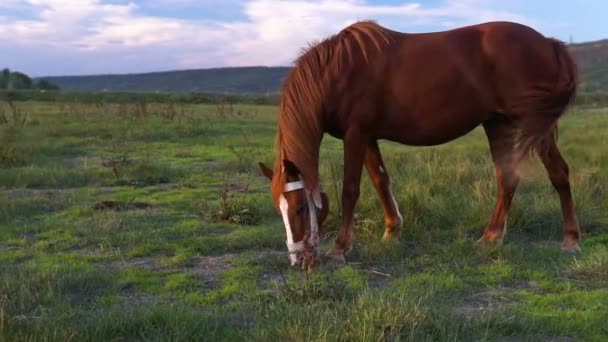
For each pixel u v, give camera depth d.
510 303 4.37
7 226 6.67
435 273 5.00
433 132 5.50
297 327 3.52
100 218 6.86
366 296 4.04
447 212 6.68
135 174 9.91
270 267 5.21
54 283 4.59
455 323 3.81
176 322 3.74
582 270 4.95
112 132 16.17
